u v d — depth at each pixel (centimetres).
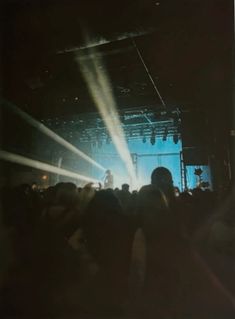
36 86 907
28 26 630
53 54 747
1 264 427
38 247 419
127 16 620
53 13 607
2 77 813
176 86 1002
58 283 394
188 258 355
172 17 623
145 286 326
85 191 467
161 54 782
